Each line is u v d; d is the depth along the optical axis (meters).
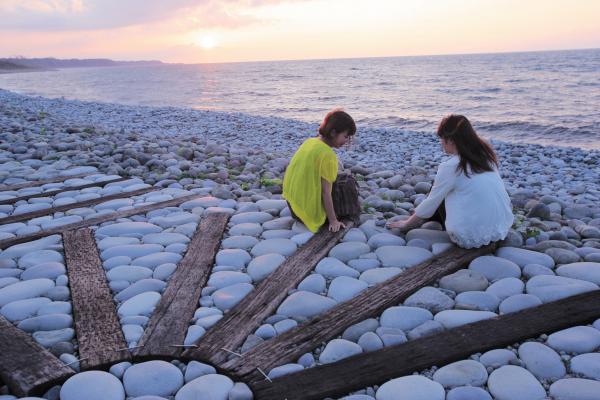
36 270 3.34
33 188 5.48
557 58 100.44
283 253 3.60
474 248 3.51
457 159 3.53
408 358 2.33
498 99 24.97
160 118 15.19
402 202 5.14
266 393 2.13
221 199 5.07
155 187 5.50
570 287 2.92
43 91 40.00
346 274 3.26
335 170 3.82
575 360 2.30
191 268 3.34
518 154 9.37
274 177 6.08
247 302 2.89
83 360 2.36
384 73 64.19
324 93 33.03
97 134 8.65
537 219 4.30
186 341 2.53
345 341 2.47
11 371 2.26
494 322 2.60
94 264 3.44
